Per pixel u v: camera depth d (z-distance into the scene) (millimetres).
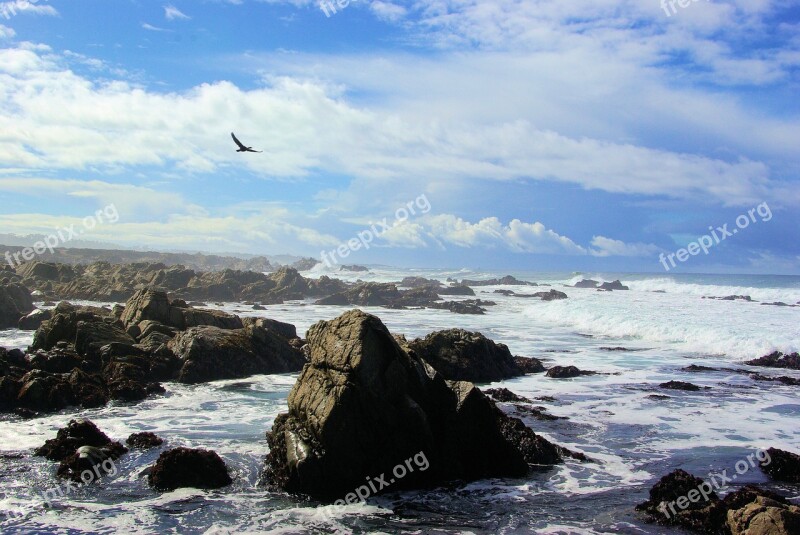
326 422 16047
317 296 88312
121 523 13922
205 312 36531
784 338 39094
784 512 12062
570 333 49969
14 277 78062
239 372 30859
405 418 16859
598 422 23031
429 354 31188
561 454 19219
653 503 14984
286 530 13781
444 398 18000
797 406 25516
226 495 15719
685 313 54031
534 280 133750
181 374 29250
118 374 27219
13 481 16156
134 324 34000
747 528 12438
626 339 46344
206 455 16688
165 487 15992
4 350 26688
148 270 92188
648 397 27062
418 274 160375
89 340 29797
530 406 25156
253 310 69625
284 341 33438
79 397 24344
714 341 40812
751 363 36031
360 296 80375
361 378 16688
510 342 44938
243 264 172375
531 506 15320
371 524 14211
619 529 13906
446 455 17312
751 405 25703
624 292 87750
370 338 17312
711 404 25844
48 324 31672
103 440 18609
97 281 79000
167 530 13609
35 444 19172
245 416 23203
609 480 17109
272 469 17000
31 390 23312
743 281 116750
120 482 16312
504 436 18312
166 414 23406
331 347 17781
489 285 113938
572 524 14211
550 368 33750
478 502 15609
